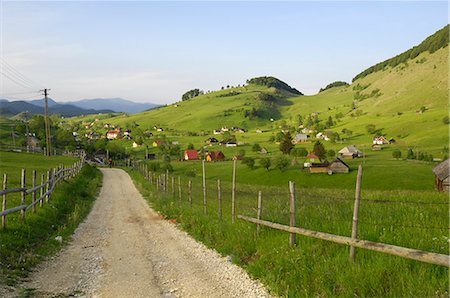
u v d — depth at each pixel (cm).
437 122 19138
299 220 1161
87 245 1327
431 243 810
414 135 17738
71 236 1473
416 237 853
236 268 979
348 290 716
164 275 954
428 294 637
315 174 9350
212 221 1481
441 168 4225
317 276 789
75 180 3753
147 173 5644
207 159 14688
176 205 2178
